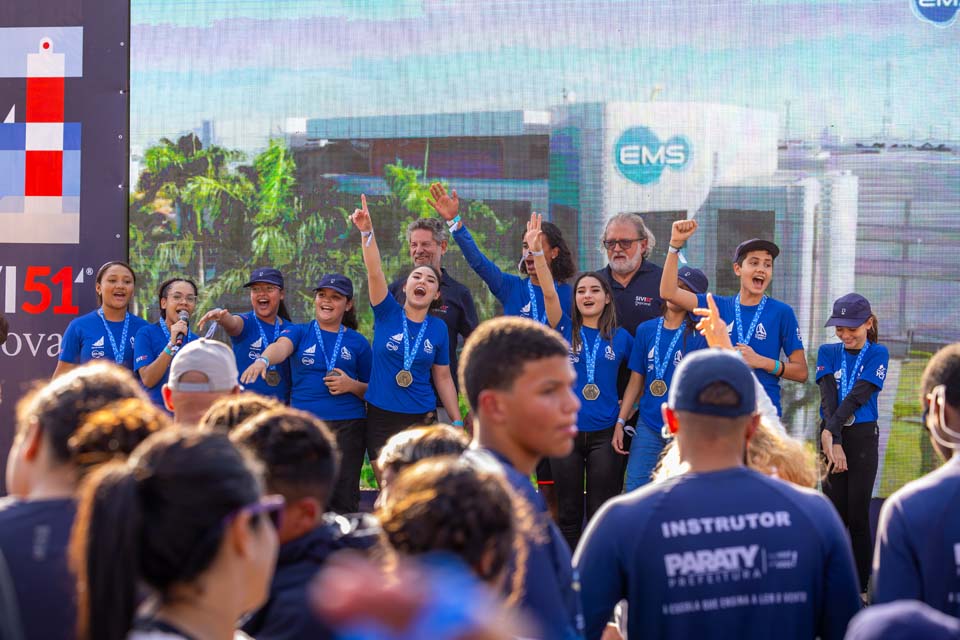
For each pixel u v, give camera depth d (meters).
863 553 5.11
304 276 5.87
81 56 5.83
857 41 5.60
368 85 5.82
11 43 5.84
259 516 1.36
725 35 5.66
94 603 1.23
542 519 1.75
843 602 1.98
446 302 5.68
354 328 5.69
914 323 5.63
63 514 1.61
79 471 1.62
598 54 5.72
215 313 5.33
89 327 5.55
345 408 5.41
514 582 1.55
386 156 5.82
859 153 5.62
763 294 5.45
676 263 4.96
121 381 1.83
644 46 5.70
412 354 5.30
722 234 5.69
